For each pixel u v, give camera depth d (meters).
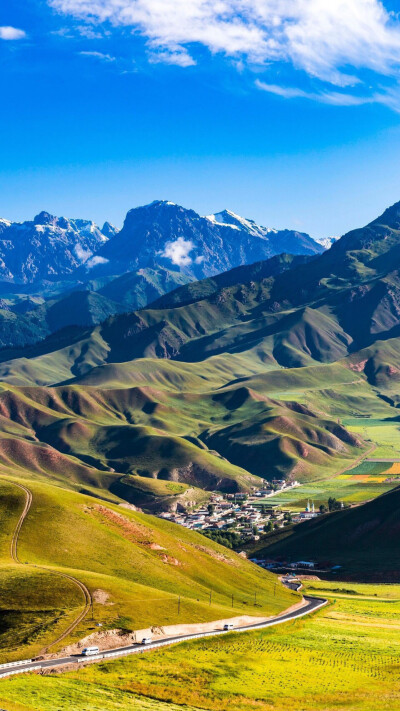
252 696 116.88
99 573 172.75
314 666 137.12
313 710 111.44
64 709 99.88
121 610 147.25
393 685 127.62
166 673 122.56
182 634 147.12
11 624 137.25
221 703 112.56
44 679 112.62
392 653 149.62
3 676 112.88
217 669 128.25
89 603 147.38
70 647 129.00
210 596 184.25
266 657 139.75
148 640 139.12
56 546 183.25
